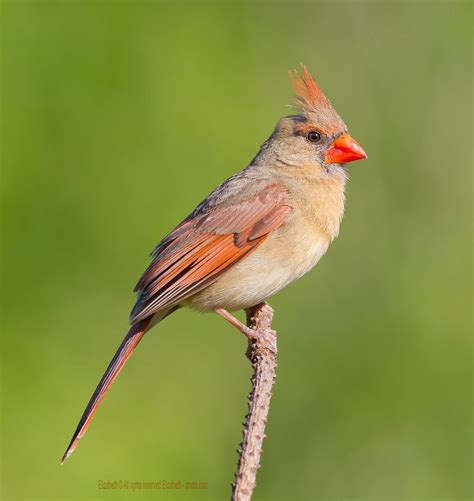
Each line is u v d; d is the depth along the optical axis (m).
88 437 11.91
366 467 12.52
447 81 15.56
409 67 15.76
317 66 15.62
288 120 9.50
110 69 13.05
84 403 12.16
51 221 12.62
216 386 12.97
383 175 15.15
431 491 12.33
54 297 12.52
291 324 13.40
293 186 9.23
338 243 14.25
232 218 9.02
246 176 9.37
